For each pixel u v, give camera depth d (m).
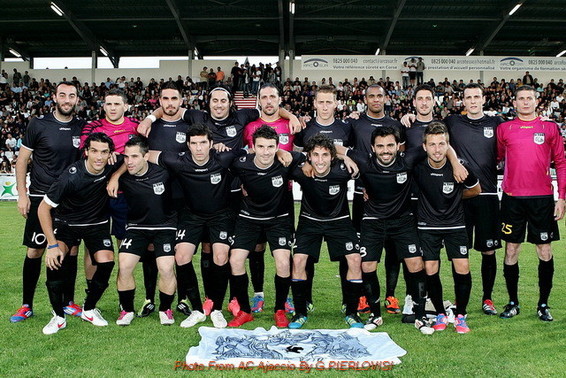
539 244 4.32
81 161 4.06
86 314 4.11
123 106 4.75
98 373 3.01
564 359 3.27
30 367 3.11
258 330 3.82
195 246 4.25
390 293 4.72
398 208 4.16
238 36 25.73
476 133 4.60
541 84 23.11
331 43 26.95
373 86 4.95
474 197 4.54
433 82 22.55
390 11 22.62
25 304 4.27
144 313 4.37
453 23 23.70
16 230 9.77
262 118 5.04
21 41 26.50
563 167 4.41
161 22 23.73
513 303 4.39
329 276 6.09
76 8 22.17
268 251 8.04
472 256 7.62
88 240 4.19
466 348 3.49
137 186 4.03
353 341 3.56
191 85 23.77
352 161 4.12
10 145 18.95
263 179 4.09
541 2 21.36
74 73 25.11
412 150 4.20
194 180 4.11
